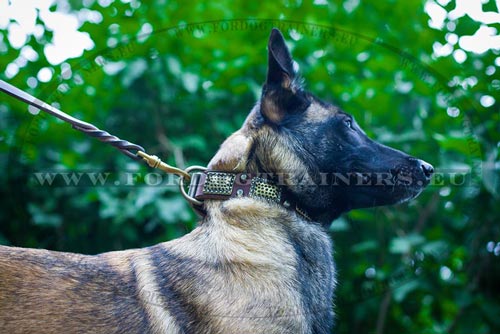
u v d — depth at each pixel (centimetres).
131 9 406
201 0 410
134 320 246
